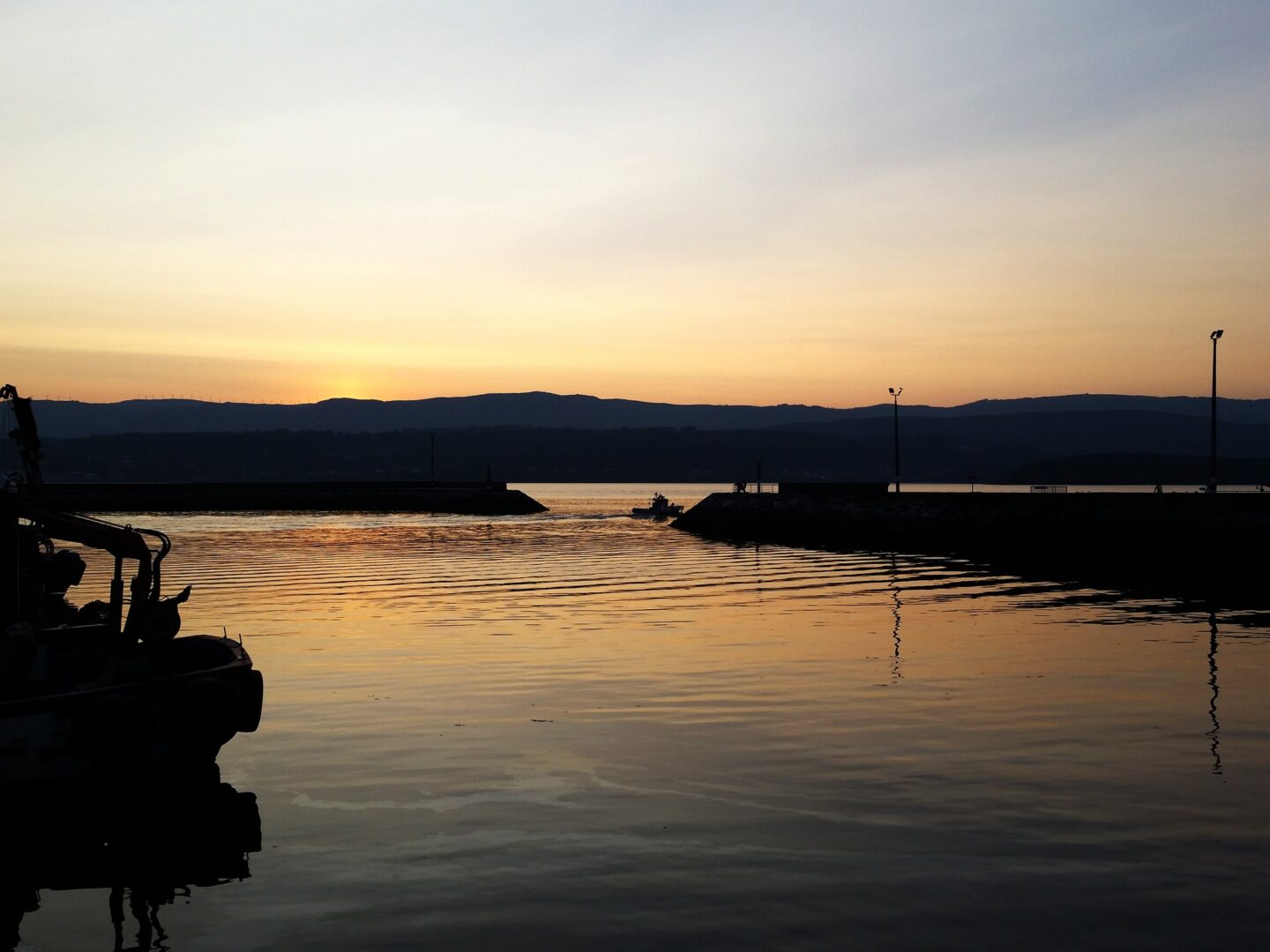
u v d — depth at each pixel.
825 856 10.78
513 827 11.78
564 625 27.95
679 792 12.98
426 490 134.12
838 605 32.50
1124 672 20.64
